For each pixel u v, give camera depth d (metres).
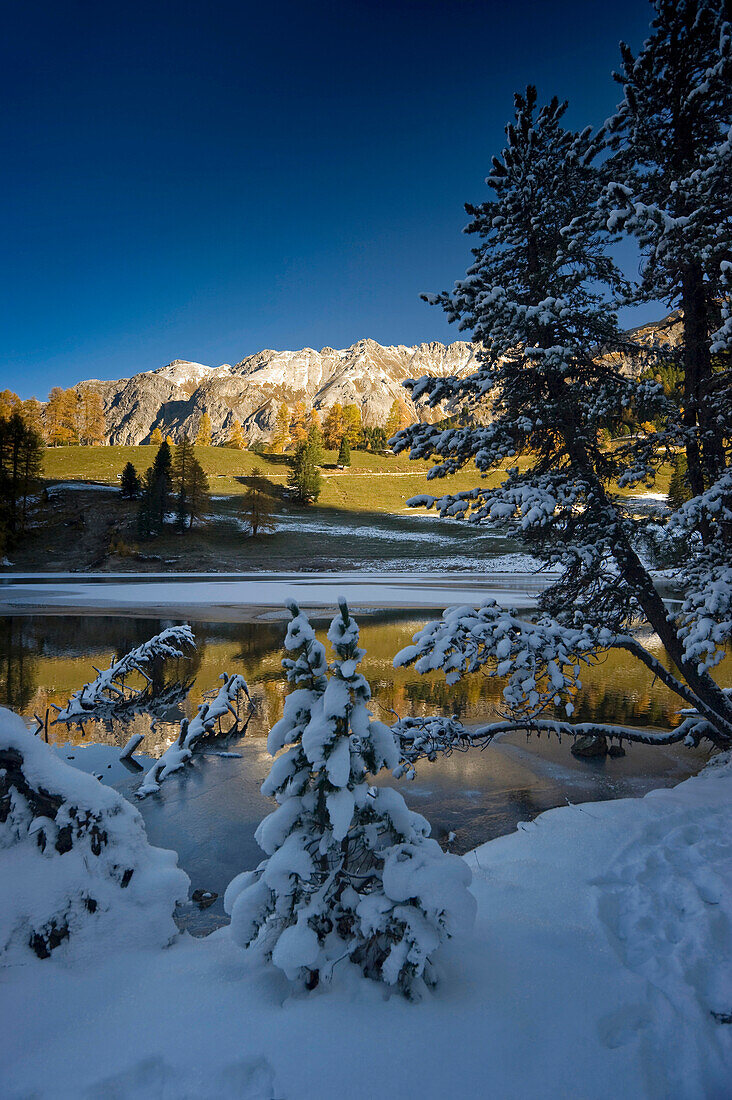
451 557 73.19
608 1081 2.12
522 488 6.43
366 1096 1.98
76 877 3.06
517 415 7.11
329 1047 2.21
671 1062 2.29
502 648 5.88
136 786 8.14
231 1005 2.51
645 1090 2.10
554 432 7.42
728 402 6.86
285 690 14.55
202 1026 2.36
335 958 2.66
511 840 5.09
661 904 3.64
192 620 29.20
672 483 8.41
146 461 120.19
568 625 7.38
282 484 114.50
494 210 7.36
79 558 69.25
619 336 7.69
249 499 84.69
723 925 3.32
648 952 3.12
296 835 2.79
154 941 3.13
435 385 7.04
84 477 105.06
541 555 7.12
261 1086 2.02
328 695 2.74
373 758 2.88
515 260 7.72
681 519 6.46
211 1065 2.12
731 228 6.20
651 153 7.49
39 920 2.83
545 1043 2.31
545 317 5.95
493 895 3.88
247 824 6.83
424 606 34.56
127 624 27.52
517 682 6.20
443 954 2.92
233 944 3.18
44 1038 2.29
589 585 7.64
